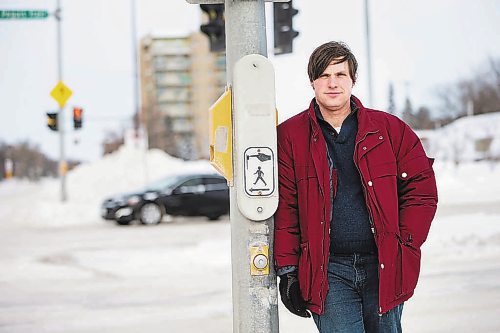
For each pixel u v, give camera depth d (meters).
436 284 9.67
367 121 3.49
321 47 3.54
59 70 28.03
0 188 76.44
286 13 10.53
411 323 7.45
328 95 3.49
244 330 3.53
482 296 8.75
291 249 3.52
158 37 107.06
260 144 3.47
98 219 24.41
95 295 9.81
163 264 12.85
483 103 65.31
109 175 38.91
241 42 3.56
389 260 3.41
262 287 3.53
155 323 7.88
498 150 52.28
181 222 22.94
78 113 25.61
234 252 3.58
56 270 12.54
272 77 3.48
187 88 107.31
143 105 77.19
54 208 25.25
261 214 3.46
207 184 22.89
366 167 3.44
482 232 14.52
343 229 3.46
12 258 14.54
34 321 8.13
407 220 3.50
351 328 3.45
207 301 9.13
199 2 3.93
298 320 7.77
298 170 3.51
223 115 3.56
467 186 31.53
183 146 89.19
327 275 3.47
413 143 3.56
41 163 115.50
